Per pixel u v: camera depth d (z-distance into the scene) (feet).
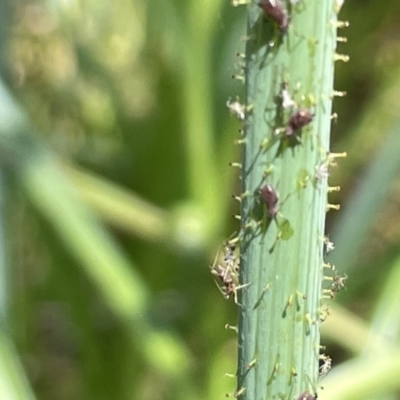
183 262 0.77
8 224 0.79
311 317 0.35
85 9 0.87
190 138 0.71
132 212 0.72
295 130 0.34
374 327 0.70
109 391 0.83
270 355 0.35
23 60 0.92
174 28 0.70
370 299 0.87
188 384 0.69
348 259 0.73
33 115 0.92
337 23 0.34
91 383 0.83
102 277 0.67
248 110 0.34
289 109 0.34
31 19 0.91
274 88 0.34
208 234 0.72
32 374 0.88
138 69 0.88
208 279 0.75
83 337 0.81
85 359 0.82
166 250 0.83
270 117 0.34
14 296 0.84
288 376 0.35
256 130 0.34
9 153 0.67
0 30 0.76
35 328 0.91
